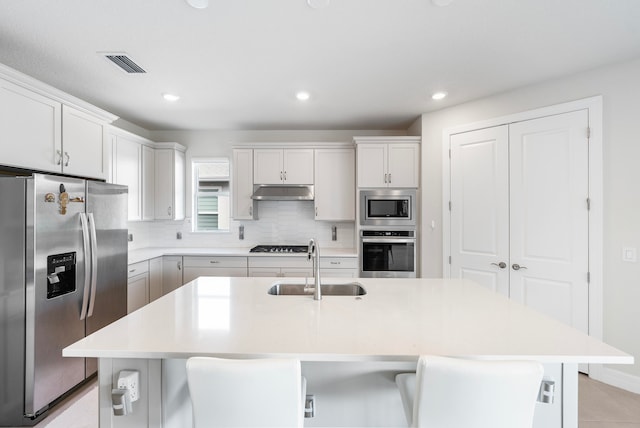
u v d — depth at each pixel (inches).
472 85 106.0
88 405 81.7
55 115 85.7
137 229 155.1
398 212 140.8
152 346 43.5
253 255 141.7
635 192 87.9
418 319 54.9
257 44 79.9
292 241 165.0
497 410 36.5
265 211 165.3
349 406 56.8
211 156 164.7
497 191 113.7
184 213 163.9
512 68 93.5
